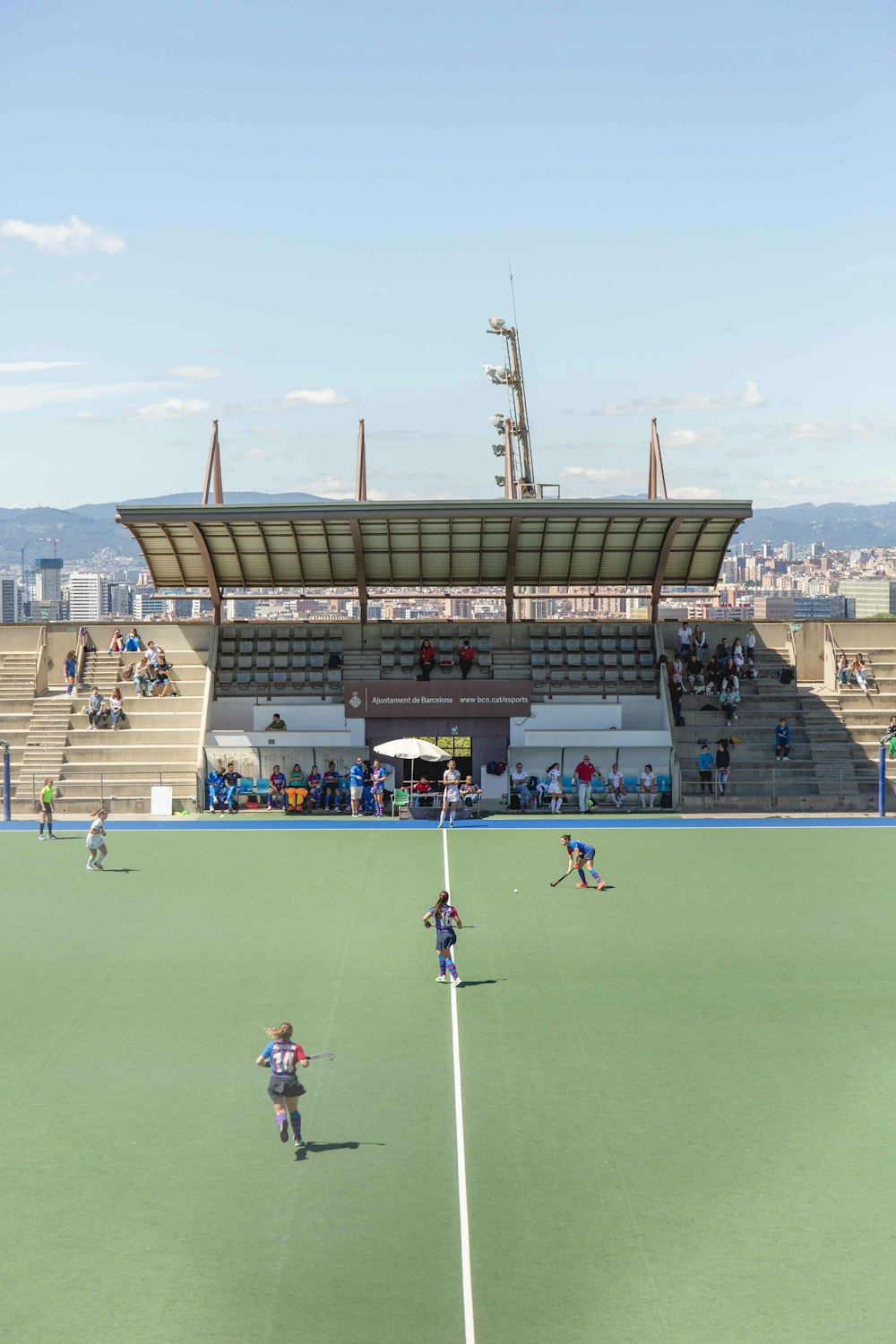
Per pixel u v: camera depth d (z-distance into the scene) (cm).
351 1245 1712
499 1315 1544
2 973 2927
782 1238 1728
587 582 5944
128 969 2948
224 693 5666
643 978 2875
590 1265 1659
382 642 5875
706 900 3600
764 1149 1997
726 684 5550
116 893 3697
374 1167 1939
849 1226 1761
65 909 3506
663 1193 1852
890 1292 1596
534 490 7806
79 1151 2003
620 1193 1853
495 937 3209
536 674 5741
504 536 5597
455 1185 1881
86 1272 1653
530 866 4078
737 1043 2458
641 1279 1625
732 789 5278
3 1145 2028
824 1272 1642
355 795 5044
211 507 5081
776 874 3944
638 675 5747
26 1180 1909
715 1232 1745
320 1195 1853
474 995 2753
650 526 5572
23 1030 2547
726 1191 1859
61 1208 1823
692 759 5422
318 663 5803
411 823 4869
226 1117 2127
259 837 4600
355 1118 2117
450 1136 2047
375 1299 1581
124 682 5759
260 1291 1603
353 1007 2673
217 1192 1867
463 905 3547
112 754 5356
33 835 4653
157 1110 2158
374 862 4138
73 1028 2559
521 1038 2484
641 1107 2153
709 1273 1639
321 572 5862
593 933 3250
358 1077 2289
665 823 4869
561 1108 2152
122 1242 1728
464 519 5291
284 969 2950
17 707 5694
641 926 3309
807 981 2845
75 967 2972
